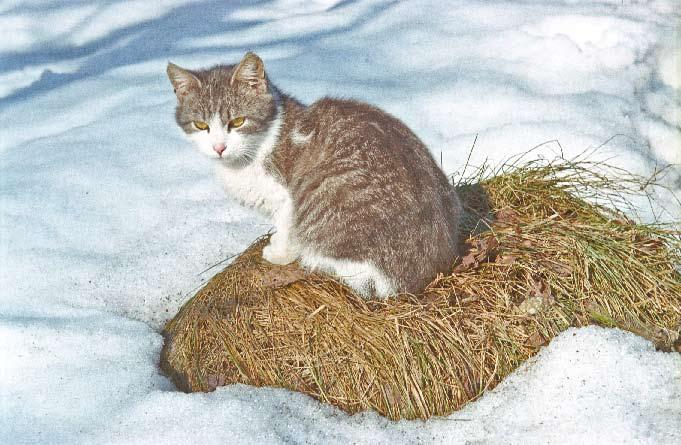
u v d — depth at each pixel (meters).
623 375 1.50
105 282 1.73
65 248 1.79
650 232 1.66
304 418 1.50
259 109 1.62
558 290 1.59
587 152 1.87
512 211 1.70
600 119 1.95
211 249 1.77
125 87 2.15
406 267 1.57
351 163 1.58
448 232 1.59
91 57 2.24
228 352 1.57
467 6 2.27
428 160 1.61
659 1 2.29
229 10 2.35
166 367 1.60
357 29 2.24
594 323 1.58
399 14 2.26
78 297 1.71
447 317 1.56
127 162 1.96
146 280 1.73
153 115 2.07
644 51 2.12
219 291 1.63
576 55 2.09
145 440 1.48
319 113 1.63
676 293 1.61
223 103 1.62
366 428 1.49
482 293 1.58
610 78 2.05
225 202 1.86
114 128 2.04
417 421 1.51
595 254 1.61
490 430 1.49
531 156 1.88
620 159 1.86
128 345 1.62
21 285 1.73
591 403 1.49
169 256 1.76
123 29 2.31
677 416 1.46
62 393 1.56
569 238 1.63
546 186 1.73
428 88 2.03
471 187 1.74
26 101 2.14
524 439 1.46
